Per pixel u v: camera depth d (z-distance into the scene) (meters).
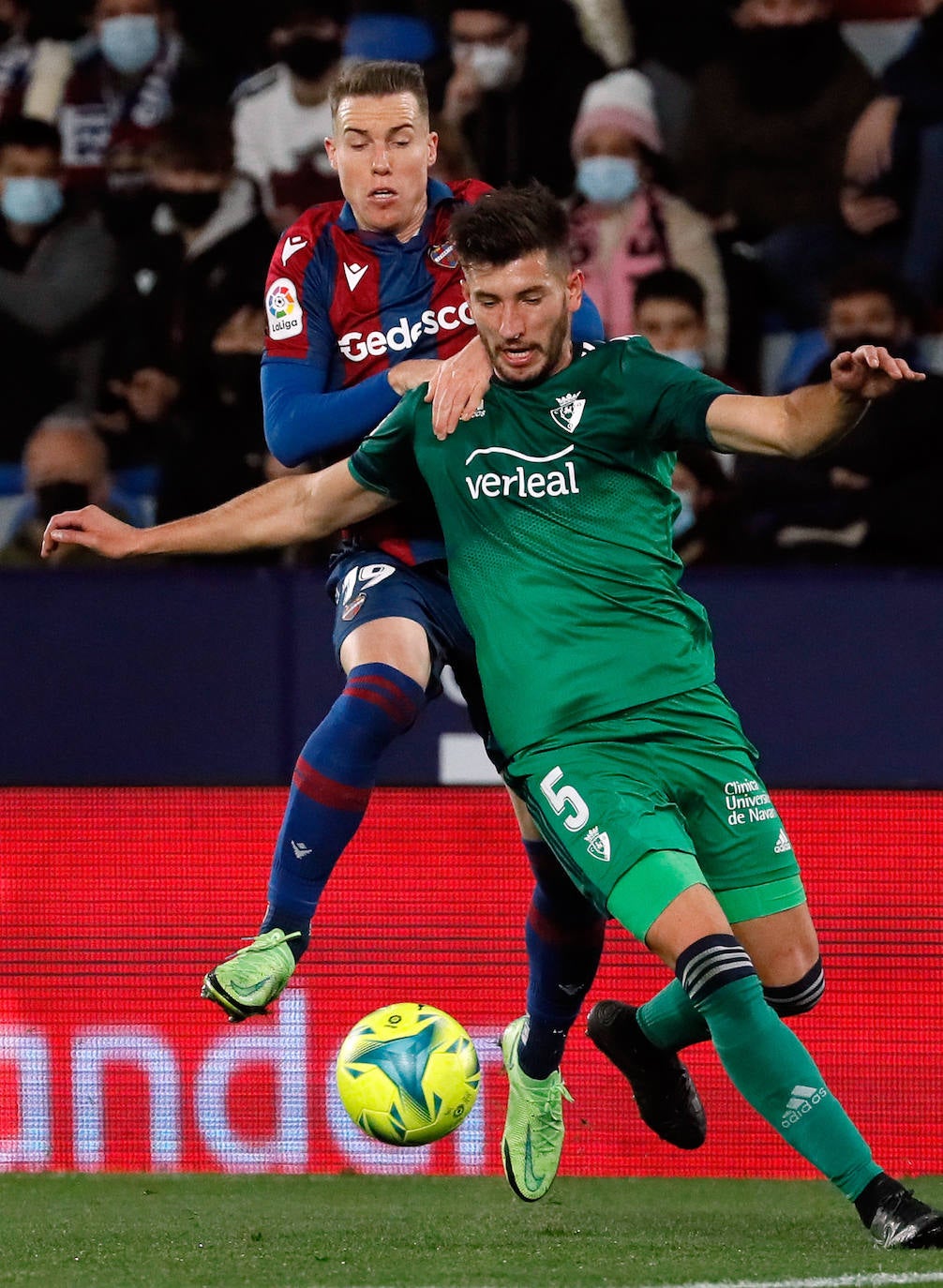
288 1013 19.72
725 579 22.66
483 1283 11.80
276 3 29.05
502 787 19.97
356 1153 19.30
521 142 28.20
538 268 12.52
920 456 25.30
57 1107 19.72
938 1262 12.00
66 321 27.42
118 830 20.23
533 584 13.16
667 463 13.46
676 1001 15.38
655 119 28.00
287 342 15.27
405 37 28.17
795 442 11.97
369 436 13.95
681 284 26.64
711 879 13.74
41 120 27.98
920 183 27.56
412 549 14.76
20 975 19.98
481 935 19.78
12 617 23.11
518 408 13.18
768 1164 18.88
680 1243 13.76
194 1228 14.89
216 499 26.78
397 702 13.89
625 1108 19.06
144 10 29.06
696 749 13.32
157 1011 19.88
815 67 27.84
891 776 22.47
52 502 27.05
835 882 19.86
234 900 20.11
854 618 22.56
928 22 27.91
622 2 27.98
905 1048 19.58
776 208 27.95
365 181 14.91
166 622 23.06
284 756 22.91
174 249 27.94
